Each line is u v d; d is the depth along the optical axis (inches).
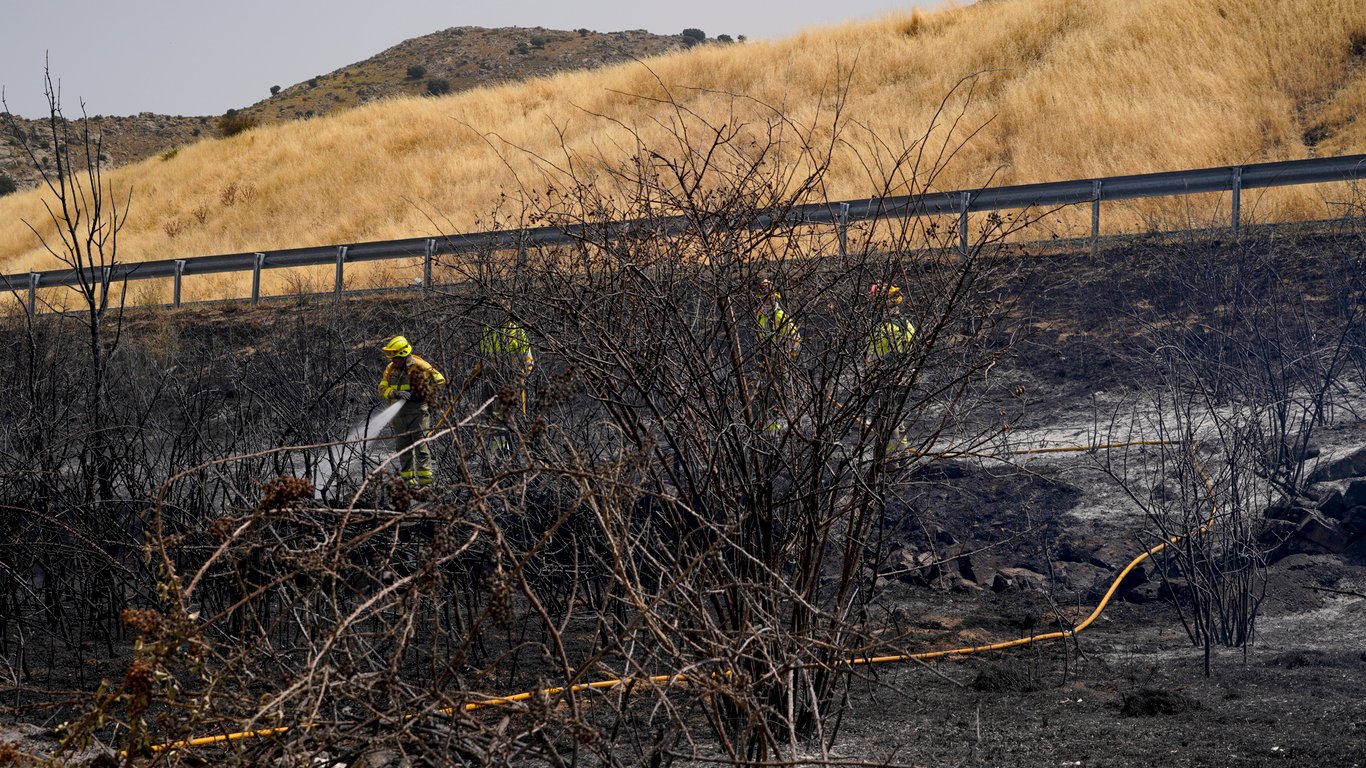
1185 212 701.9
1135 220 745.6
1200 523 316.2
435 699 122.3
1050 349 526.9
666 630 156.7
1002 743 213.0
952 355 241.8
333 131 1635.1
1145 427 434.3
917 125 1031.6
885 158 941.8
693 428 188.1
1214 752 202.5
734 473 190.7
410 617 121.7
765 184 206.2
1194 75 988.6
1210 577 285.6
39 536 298.0
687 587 149.9
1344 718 217.0
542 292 199.2
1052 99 1019.9
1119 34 1112.2
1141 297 555.5
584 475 130.3
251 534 141.8
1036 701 241.9
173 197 1572.3
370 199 1322.6
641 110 1341.0
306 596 137.3
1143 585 334.6
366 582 221.8
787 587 163.6
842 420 193.2
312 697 117.1
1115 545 359.6
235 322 778.2
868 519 213.0
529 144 1346.0
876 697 246.8
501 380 200.7
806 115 1112.8
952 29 1312.7
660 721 216.7
